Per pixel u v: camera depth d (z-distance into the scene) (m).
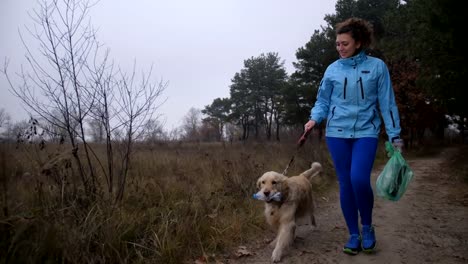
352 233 4.00
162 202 5.08
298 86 28.27
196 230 4.30
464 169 10.53
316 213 5.99
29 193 4.12
